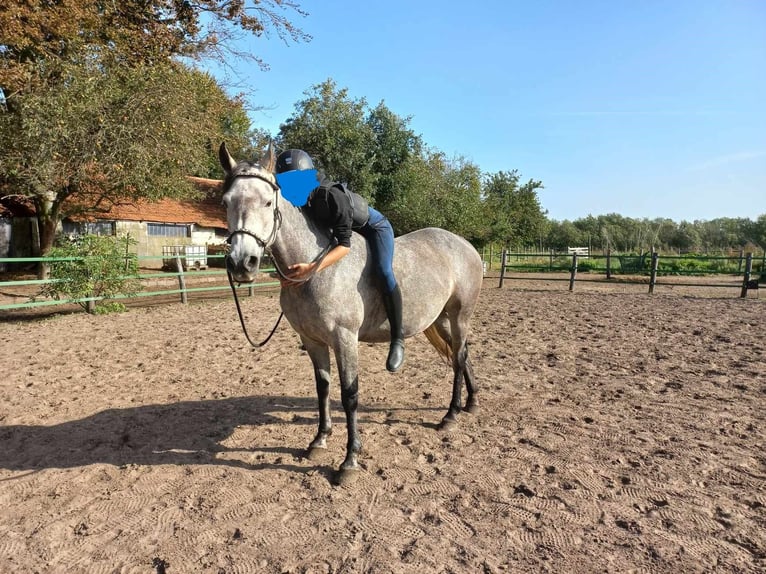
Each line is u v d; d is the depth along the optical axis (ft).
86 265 38.91
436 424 15.97
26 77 42.45
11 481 12.57
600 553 9.27
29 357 25.46
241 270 10.32
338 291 11.97
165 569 9.05
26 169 44.70
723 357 24.12
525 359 24.32
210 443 14.79
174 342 28.91
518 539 9.77
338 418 16.74
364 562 9.14
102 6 52.65
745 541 9.52
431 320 14.42
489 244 110.01
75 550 9.73
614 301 46.42
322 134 77.56
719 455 13.24
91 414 17.31
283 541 9.84
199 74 65.21
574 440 14.44
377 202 82.64
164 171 51.67
